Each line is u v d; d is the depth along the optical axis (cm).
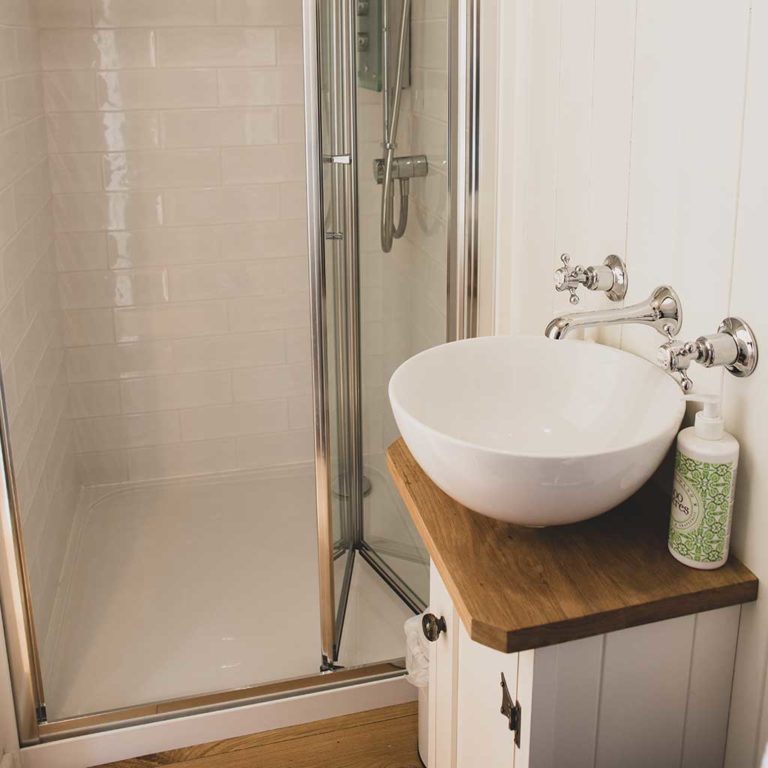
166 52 281
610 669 115
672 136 128
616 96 142
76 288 294
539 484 109
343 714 212
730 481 113
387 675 214
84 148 283
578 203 160
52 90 277
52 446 265
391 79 200
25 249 244
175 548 279
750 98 110
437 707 161
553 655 112
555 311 174
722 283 118
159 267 298
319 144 187
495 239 200
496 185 197
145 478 317
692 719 122
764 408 112
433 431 113
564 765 117
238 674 222
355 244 211
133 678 221
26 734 198
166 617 245
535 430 144
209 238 299
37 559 231
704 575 117
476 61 189
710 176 119
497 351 148
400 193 207
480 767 138
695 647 118
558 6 162
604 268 146
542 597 113
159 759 202
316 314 197
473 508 120
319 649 230
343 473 228
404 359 219
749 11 109
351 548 237
